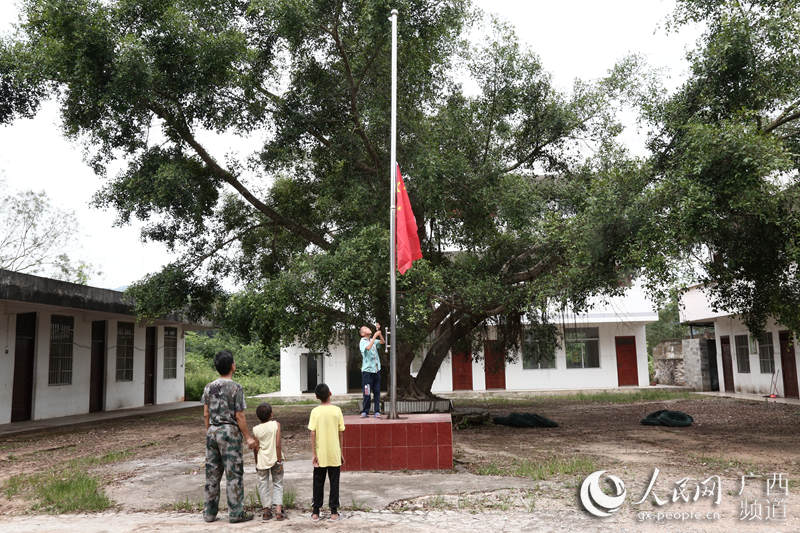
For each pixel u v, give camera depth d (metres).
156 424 15.25
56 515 5.92
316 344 13.45
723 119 9.95
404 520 5.52
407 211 9.25
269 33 12.50
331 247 12.78
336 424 5.73
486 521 5.46
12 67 11.64
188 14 12.06
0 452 10.59
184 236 14.22
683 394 21.28
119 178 12.87
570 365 25.69
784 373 18.27
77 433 13.48
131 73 10.66
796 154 9.37
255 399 23.36
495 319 15.36
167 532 5.15
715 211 9.22
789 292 10.97
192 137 13.23
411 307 10.95
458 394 23.98
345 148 13.05
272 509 5.79
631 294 25.02
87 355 17.69
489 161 11.97
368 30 11.09
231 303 12.43
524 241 12.53
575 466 7.91
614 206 9.38
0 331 14.54
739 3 9.66
